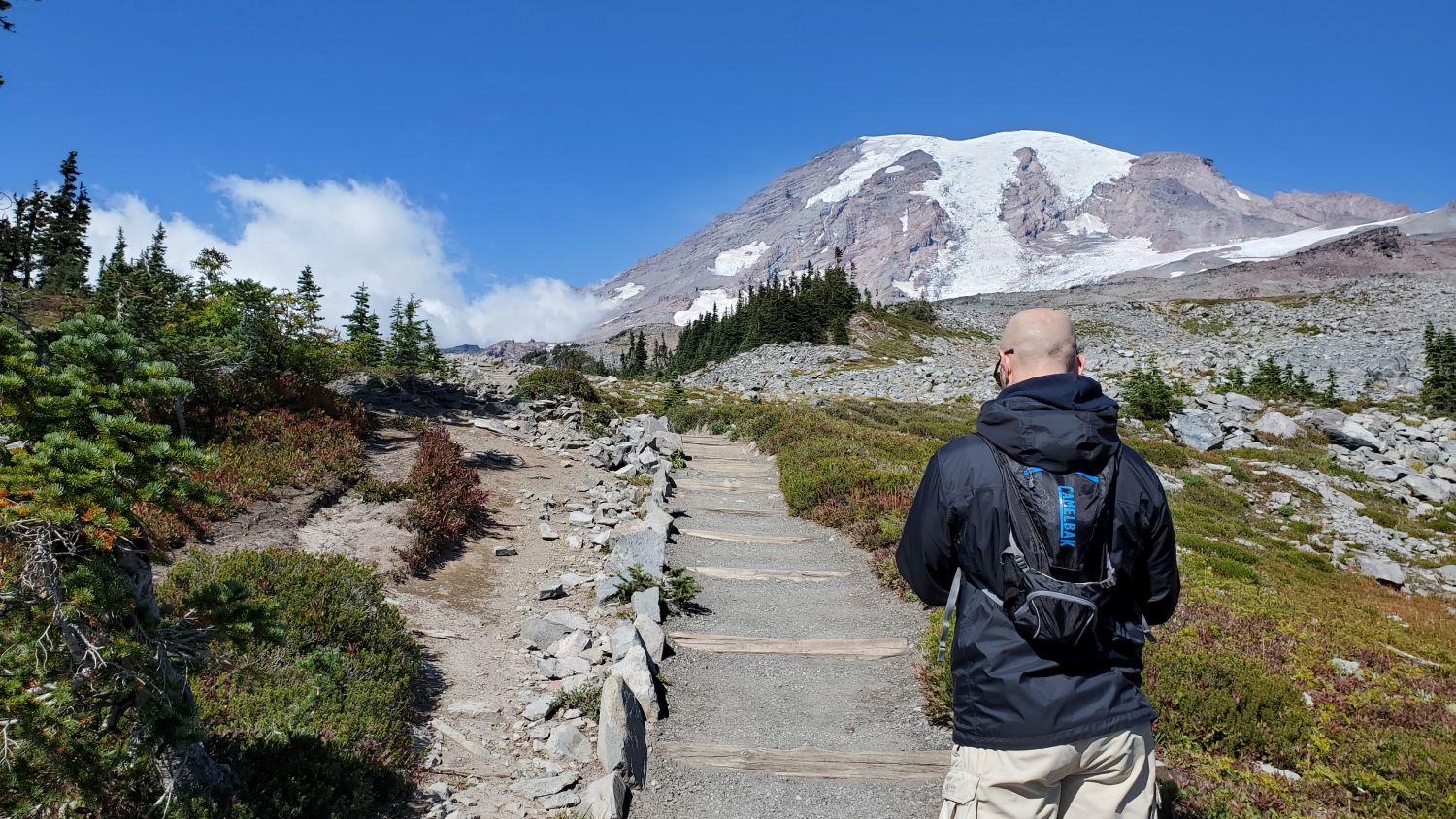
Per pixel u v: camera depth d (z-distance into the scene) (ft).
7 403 11.85
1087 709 8.61
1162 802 18.52
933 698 23.85
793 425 74.43
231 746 16.14
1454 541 84.89
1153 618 9.82
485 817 16.98
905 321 409.69
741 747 21.54
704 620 31.63
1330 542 82.17
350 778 16.25
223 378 47.60
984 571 9.05
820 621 31.91
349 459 42.55
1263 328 415.64
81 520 11.39
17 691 11.14
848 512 46.42
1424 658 37.27
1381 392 201.05
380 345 94.48
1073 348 9.78
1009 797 8.85
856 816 18.63
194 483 13.09
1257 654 30.78
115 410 12.55
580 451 63.52
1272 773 21.62
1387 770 21.98
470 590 32.65
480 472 50.90
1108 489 8.79
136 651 11.83
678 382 113.09
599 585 33.01
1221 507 90.12
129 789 12.91
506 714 22.15
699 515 48.88
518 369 136.05
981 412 9.71
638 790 19.25
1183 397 152.56
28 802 11.64
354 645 22.71
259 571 24.85
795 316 325.42
